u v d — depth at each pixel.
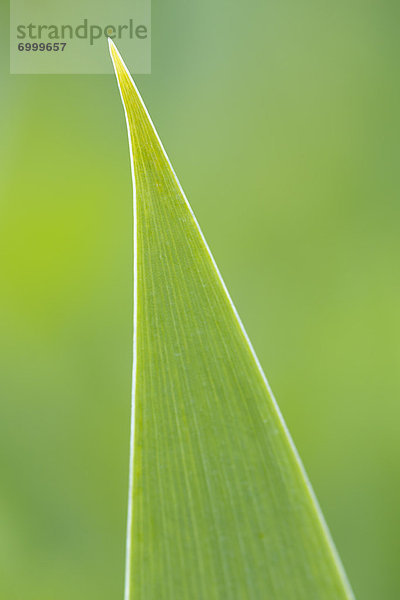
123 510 0.52
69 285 0.58
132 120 0.23
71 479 0.52
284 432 0.22
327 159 0.62
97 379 0.56
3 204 0.59
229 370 0.22
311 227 0.60
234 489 0.21
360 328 0.56
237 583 0.21
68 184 0.61
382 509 0.50
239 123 0.65
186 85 0.66
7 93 0.64
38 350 0.56
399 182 0.61
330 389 0.54
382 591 0.47
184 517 0.21
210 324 0.22
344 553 0.48
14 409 0.54
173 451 0.22
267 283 0.59
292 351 0.56
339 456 0.52
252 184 0.63
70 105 0.64
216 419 0.22
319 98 0.64
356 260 0.59
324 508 0.50
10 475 0.51
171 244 0.22
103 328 0.57
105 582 0.48
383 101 0.63
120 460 0.53
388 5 0.65
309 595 0.21
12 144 0.62
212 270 0.22
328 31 0.66
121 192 0.62
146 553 0.21
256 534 0.21
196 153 0.64
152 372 0.22
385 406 0.53
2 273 0.57
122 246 0.60
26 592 0.46
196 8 0.67
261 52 0.66
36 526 0.50
